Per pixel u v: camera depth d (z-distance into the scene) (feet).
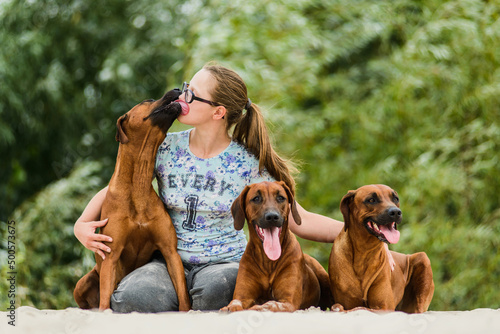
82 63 53.88
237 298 16.47
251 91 37.40
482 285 34.35
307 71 41.01
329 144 41.75
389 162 37.45
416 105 38.27
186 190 18.10
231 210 17.15
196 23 45.21
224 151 18.65
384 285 16.49
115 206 17.53
